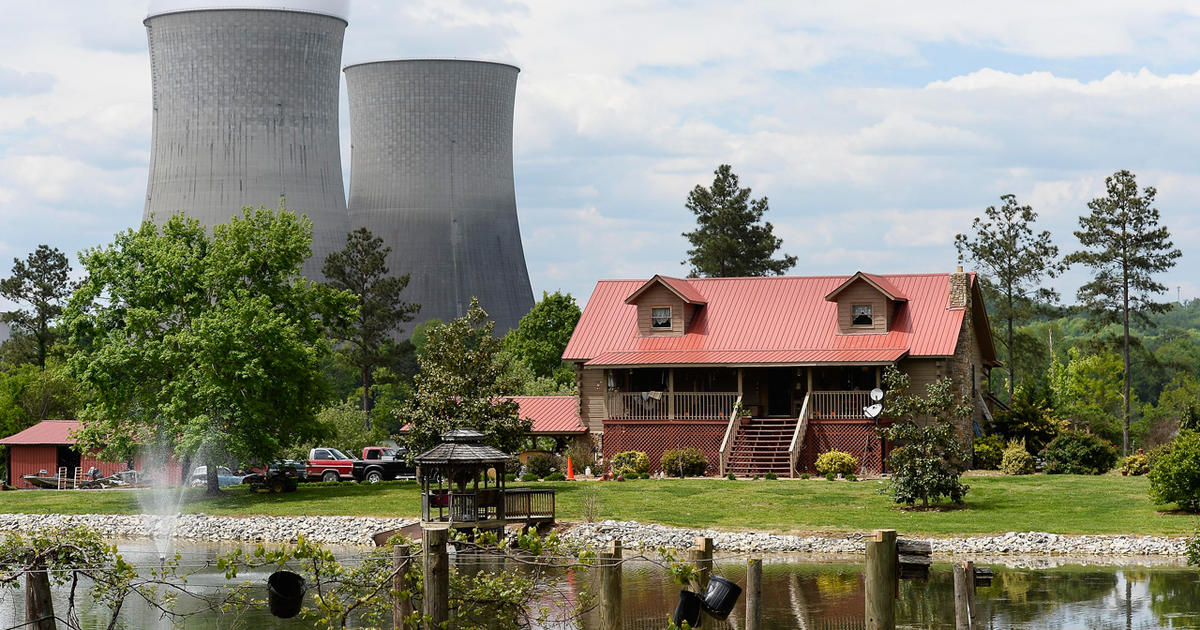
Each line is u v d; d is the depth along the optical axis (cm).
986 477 4853
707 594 1795
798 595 3014
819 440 5134
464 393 4725
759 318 5597
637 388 5575
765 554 3656
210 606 1986
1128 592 3014
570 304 9512
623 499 4441
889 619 1847
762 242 10019
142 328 5109
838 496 4397
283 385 5078
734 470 5075
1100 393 8644
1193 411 5978
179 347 5034
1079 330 16488
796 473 4978
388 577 1791
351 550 3938
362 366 10081
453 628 1781
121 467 6969
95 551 1838
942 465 4150
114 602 1950
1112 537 3675
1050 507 4122
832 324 5484
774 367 5334
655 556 3612
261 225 5362
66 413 8300
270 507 4797
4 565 1738
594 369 5597
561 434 5641
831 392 5175
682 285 5709
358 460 6278
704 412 5350
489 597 1833
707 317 5659
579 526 3959
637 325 5694
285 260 5306
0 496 5584
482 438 3894
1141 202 7862
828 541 3741
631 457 5216
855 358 5156
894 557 1858
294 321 5309
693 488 4647
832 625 2683
